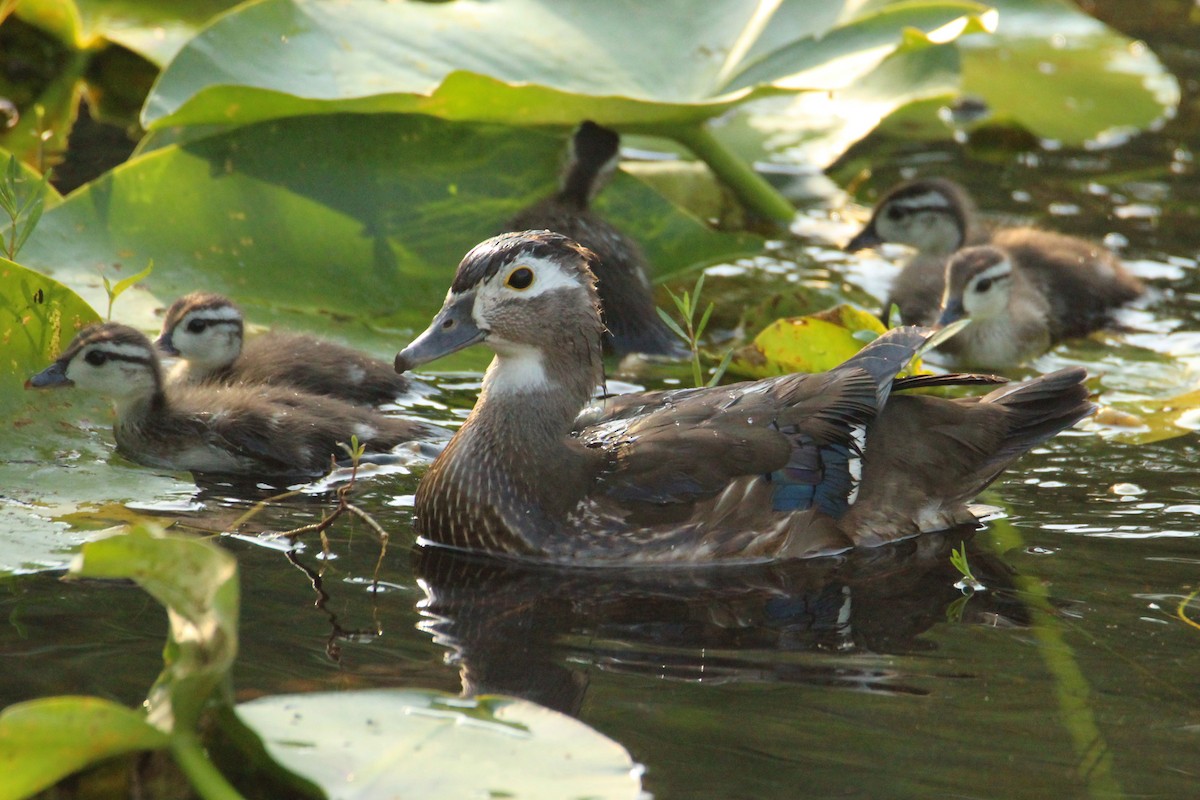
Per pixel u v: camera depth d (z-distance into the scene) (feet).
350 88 50.49
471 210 51.60
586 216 49.88
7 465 36.70
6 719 20.95
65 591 29.91
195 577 23.17
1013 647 29.94
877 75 66.69
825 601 32.32
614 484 34.81
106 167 56.49
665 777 24.16
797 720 26.37
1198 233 58.90
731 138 66.13
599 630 30.35
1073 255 54.19
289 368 42.65
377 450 39.93
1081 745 25.86
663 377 45.98
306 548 33.50
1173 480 39.42
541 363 35.45
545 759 23.30
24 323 38.75
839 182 63.26
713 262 55.36
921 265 54.70
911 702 27.30
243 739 22.80
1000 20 76.84
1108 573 33.81
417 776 22.62
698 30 58.75
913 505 36.24
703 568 34.19
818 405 35.86
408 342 46.83
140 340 38.11
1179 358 49.67
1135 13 81.71
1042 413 38.01
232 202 48.65
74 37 64.28
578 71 55.62
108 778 22.86
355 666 27.58
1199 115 70.18
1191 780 24.75
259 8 51.37
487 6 57.41
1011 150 66.95
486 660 28.40
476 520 34.37
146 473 37.50
